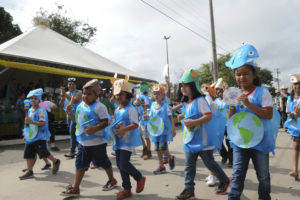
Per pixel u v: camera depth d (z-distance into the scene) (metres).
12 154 6.86
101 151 3.77
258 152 2.70
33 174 4.92
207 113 3.25
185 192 3.35
